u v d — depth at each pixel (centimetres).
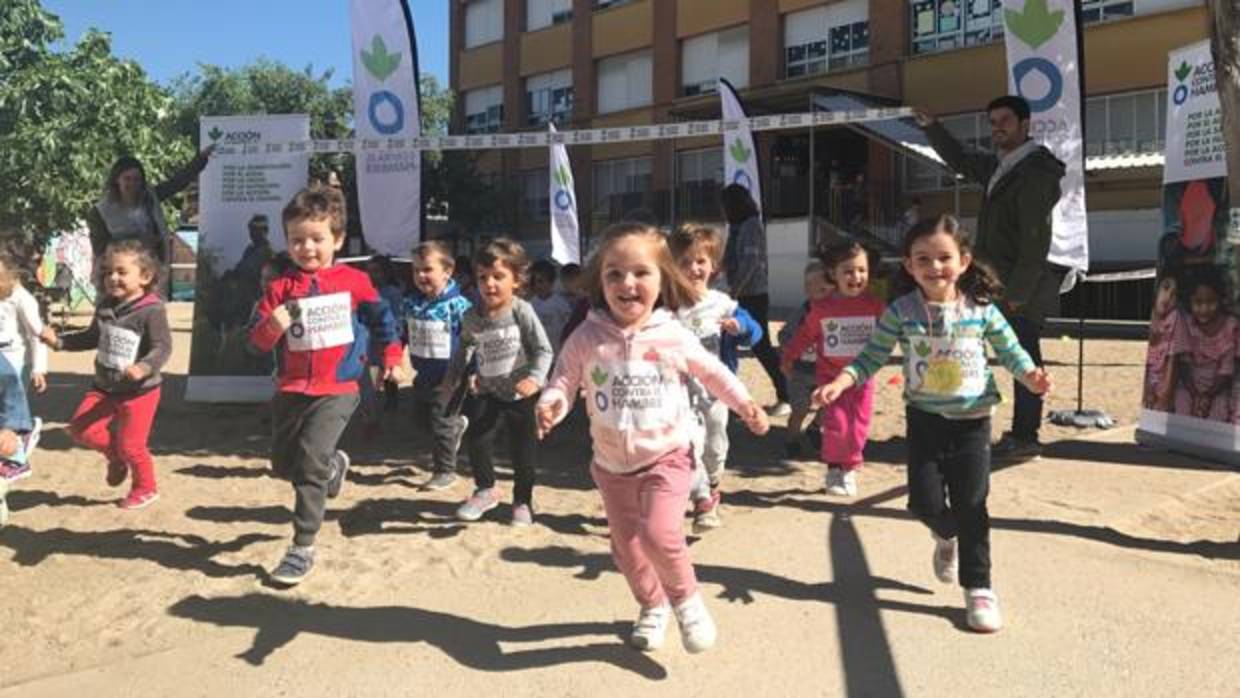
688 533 512
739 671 353
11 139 1725
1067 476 627
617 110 3469
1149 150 2264
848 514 548
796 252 2731
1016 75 846
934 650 369
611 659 363
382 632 390
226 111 3553
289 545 505
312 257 464
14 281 586
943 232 402
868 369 421
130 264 561
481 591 434
